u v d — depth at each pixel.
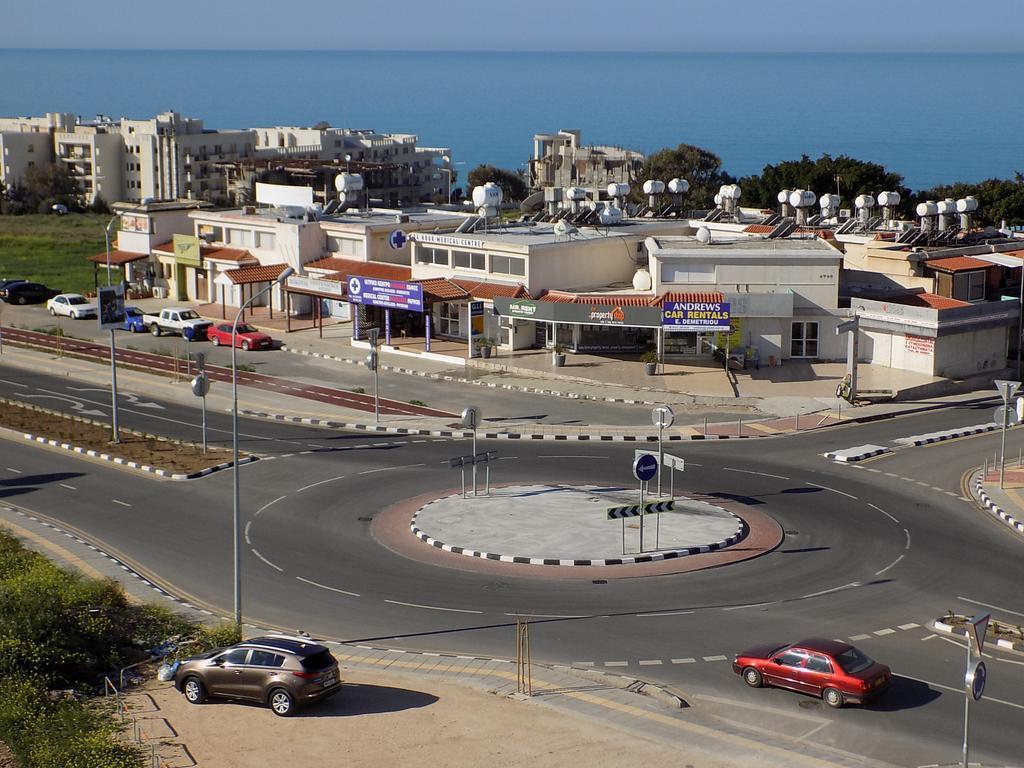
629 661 31.19
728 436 56.44
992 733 26.84
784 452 53.75
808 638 30.34
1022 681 30.00
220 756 25.59
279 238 87.50
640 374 68.12
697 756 25.38
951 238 80.38
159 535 42.56
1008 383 48.25
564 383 66.81
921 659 31.33
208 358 75.31
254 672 28.00
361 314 79.06
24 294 96.81
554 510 44.44
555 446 55.09
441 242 78.38
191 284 94.50
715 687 29.52
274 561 39.66
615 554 39.38
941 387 65.75
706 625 33.75
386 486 48.34
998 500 46.25
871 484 48.78
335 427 58.94
